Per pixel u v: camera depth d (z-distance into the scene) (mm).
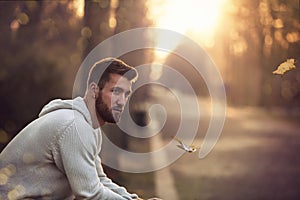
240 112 33125
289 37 11664
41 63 9859
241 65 33531
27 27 10062
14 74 9695
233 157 14953
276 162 14445
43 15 10195
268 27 14898
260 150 17062
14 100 9672
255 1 15219
